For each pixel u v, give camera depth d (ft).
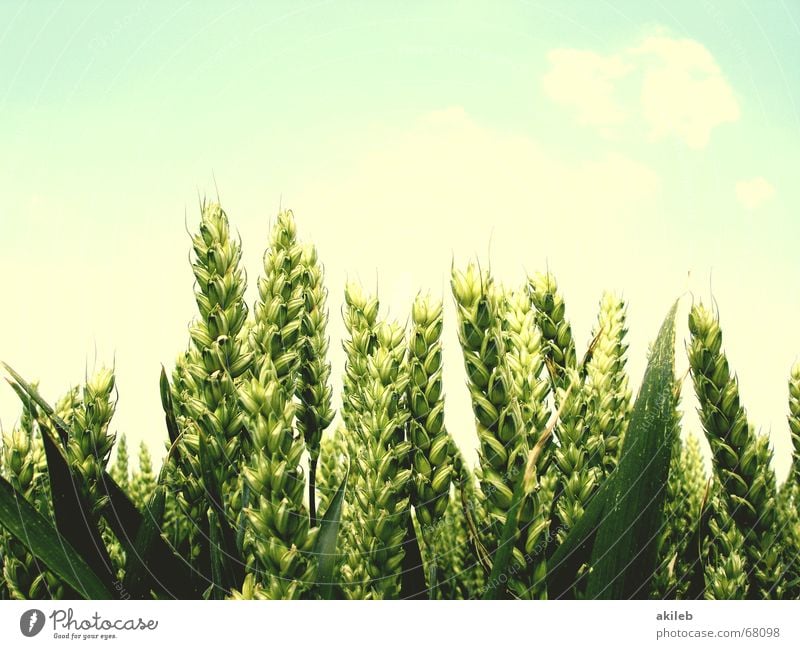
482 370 4.17
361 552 4.61
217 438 4.41
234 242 4.83
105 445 4.73
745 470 5.26
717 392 5.25
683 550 5.57
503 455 4.18
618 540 4.55
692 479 6.68
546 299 5.39
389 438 4.37
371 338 4.81
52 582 4.91
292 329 4.66
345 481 4.19
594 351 5.42
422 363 4.37
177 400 5.01
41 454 5.35
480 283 4.20
